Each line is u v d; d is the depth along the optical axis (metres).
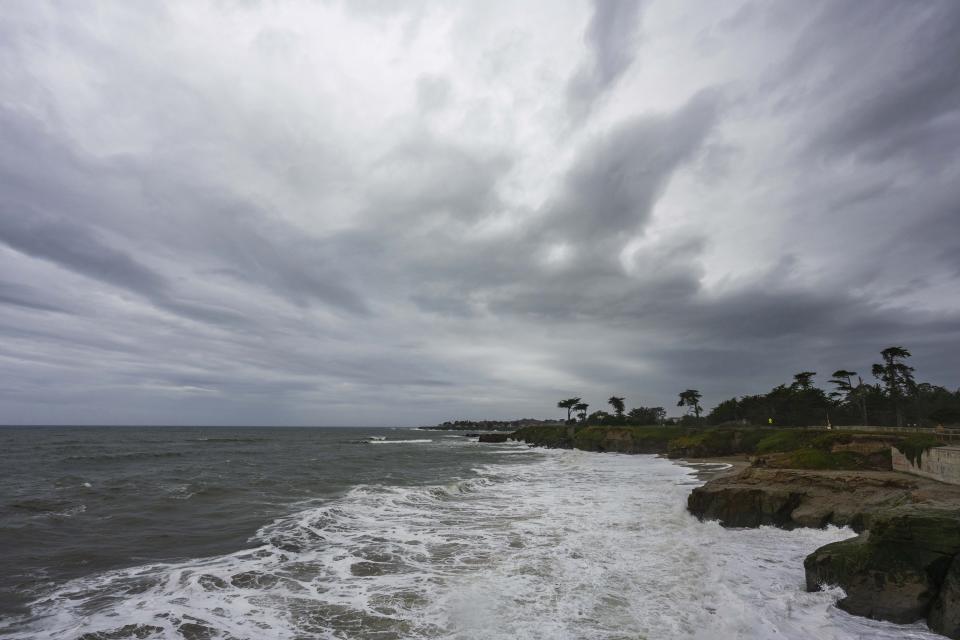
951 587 8.98
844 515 16.36
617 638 8.30
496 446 92.25
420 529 16.33
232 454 50.03
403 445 85.50
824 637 8.52
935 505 11.33
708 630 8.60
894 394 65.06
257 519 17.19
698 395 110.44
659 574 11.75
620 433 74.12
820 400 71.00
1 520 16.33
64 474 30.33
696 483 29.69
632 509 20.50
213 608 9.51
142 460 41.53
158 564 12.21
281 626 8.78
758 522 17.36
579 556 13.28
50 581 10.87
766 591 10.73
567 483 29.92
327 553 13.40
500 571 11.95
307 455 50.59
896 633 8.84
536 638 8.31
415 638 8.34
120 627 8.58
